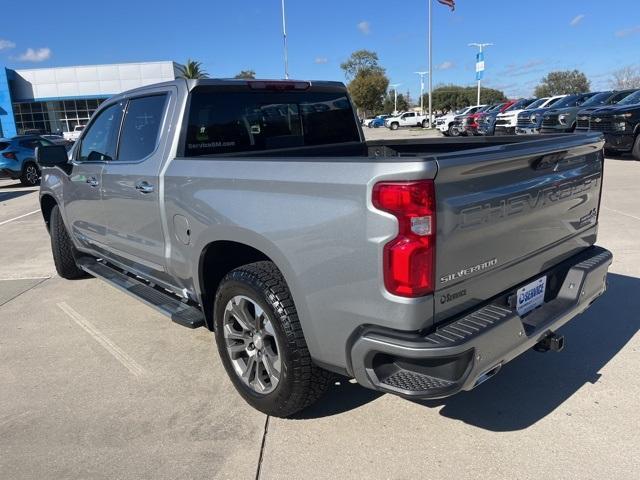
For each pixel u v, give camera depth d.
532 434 2.85
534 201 2.71
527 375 3.44
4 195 14.92
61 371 3.81
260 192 2.76
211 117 3.66
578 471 2.55
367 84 80.56
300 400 2.85
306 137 4.29
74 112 45.78
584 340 3.88
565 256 3.15
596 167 3.30
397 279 2.22
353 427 2.98
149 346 4.18
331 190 2.39
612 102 15.94
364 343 2.36
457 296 2.39
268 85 3.91
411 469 2.62
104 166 4.27
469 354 2.29
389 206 2.19
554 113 16.72
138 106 3.96
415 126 56.41
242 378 3.18
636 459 2.61
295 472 2.64
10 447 2.94
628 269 5.26
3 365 3.95
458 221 2.30
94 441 2.96
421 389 2.30
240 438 2.93
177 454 2.82
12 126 44.25
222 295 3.10
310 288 2.54
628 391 3.20
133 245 4.09
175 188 3.38
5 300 5.43
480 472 2.58
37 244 8.04
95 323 4.71
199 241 3.21
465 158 2.26
